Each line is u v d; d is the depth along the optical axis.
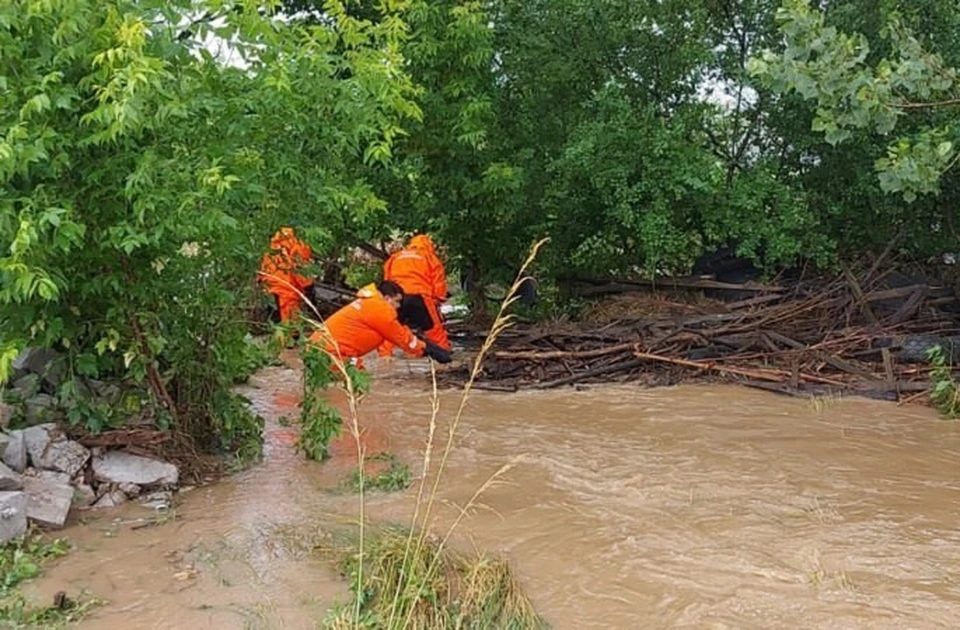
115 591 5.01
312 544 5.66
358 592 4.79
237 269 7.32
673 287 13.67
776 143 13.45
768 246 12.49
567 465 7.32
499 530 5.90
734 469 7.21
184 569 5.30
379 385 10.67
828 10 12.04
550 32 13.14
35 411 6.75
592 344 11.56
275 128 7.03
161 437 6.89
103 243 6.04
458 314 14.98
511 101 13.49
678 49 13.23
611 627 4.63
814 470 7.18
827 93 6.83
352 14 12.18
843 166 12.53
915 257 12.73
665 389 10.31
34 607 4.79
